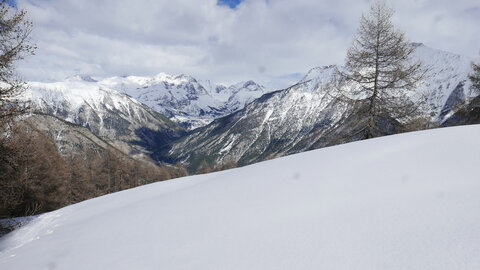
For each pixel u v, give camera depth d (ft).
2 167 32.12
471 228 9.13
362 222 11.35
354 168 18.08
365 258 8.94
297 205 14.71
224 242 12.51
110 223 20.43
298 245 10.71
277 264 9.73
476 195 11.32
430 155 17.01
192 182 30.35
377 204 12.67
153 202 23.49
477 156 15.29
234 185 21.43
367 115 43.29
